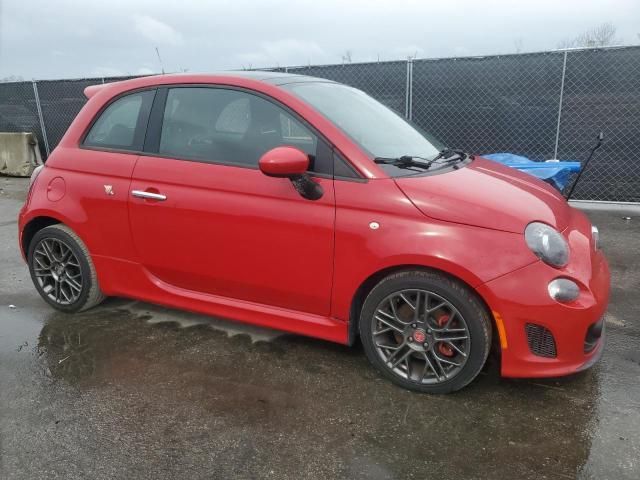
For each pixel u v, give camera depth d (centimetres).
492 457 224
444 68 703
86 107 353
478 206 251
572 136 673
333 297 279
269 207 282
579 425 243
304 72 761
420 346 267
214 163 301
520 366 252
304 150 279
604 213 644
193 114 313
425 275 256
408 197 257
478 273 242
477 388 274
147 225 321
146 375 290
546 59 658
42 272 374
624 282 420
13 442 235
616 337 329
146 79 335
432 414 254
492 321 257
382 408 259
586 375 285
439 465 220
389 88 733
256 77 310
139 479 213
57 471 217
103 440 236
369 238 260
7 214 698
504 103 689
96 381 285
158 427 245
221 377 288
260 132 293
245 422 249
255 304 311
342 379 285
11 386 280
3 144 1000
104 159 335
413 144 321
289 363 302
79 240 352
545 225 253
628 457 222
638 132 647
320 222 270
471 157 352
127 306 384
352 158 269
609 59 636
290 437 238
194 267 315
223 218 294
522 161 493
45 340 333
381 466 220
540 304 240
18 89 1021
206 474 216
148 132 324
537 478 212
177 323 355
